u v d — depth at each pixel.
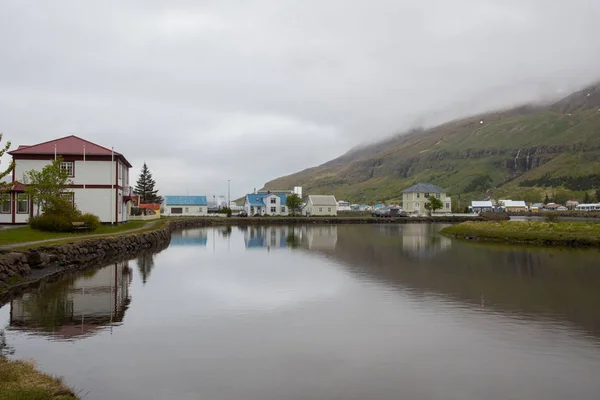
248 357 14.98
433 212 149.25
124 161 65.62
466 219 127.12
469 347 16.05
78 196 58.69
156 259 40.53
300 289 26.22
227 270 33.75
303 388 12.65
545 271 32.66
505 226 64.56
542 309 21.33
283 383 12.96
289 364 14.39
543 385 12.95
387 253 45.03
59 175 48.12
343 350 15.71
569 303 22.52
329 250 48.28
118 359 14.62
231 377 13.34
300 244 55.81
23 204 53.94
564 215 151.12
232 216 133.62
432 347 16.05
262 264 37.12
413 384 12.96
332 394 12.29
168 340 16.64
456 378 13.39
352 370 13.95
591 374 13.70
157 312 20.75
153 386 12.63
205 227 99.75
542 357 15.07
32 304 22.12
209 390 12.45
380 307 21.80
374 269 34.03
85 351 15.35
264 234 74.94
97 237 42.88
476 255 42.69
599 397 12.26
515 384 13.01
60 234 44.19
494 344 16.38
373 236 69.00
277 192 173.88
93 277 30.31
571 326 18.52
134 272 32.69
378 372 13.82
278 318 19.78
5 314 20.19
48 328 18.02
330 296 24.28
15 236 39.41
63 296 24.05
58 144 59.69
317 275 31.28
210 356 15.05
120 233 50.53
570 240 52.62
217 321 19.27
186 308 21.55
